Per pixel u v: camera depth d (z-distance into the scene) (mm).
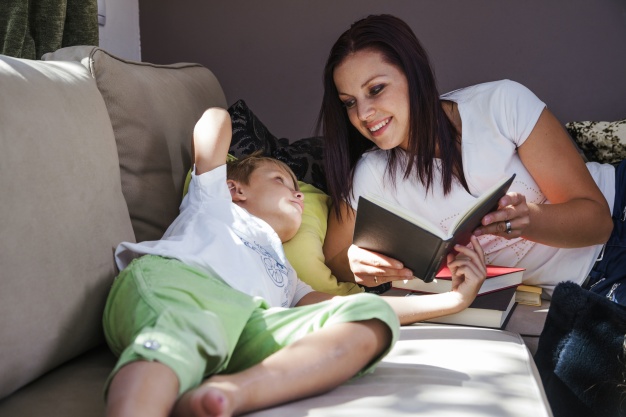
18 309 1041
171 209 1614
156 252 1260
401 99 1650
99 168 1301
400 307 1440
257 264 1400
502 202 1501
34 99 1179
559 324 1409
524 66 2619
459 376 1134
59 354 1140
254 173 1680
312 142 2094
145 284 1137
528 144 1691
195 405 881
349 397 1038
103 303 1236
